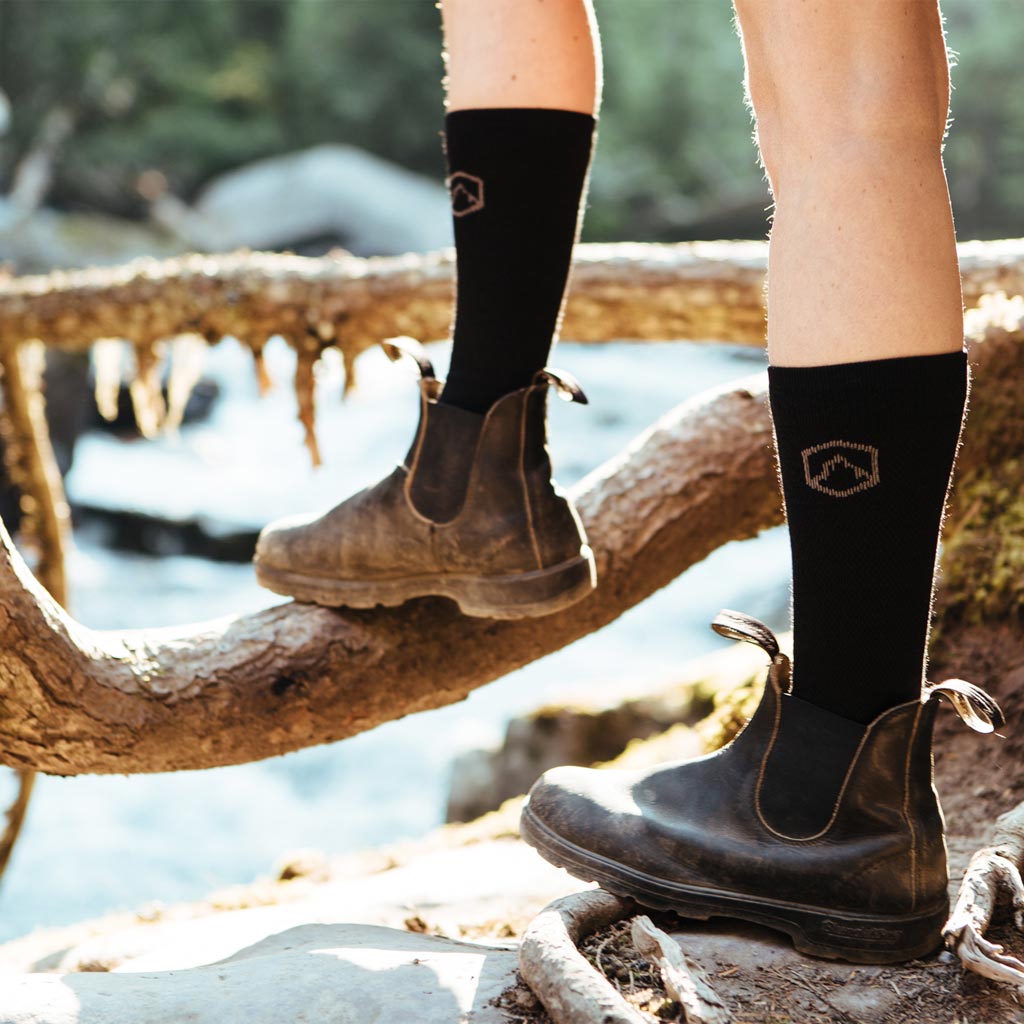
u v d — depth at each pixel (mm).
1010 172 20453
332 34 22438
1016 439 2078
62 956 1676
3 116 18078
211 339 3068
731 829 1212
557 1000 1032
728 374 15102
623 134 22531
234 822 4914
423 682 1633
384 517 1445
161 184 18891
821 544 1137
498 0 1306
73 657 1420
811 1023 1083
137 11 21141
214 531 9789
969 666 1953
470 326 1384
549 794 1298
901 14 1086
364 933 1368
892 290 1076
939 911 1216
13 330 3213
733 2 1171
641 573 1831
